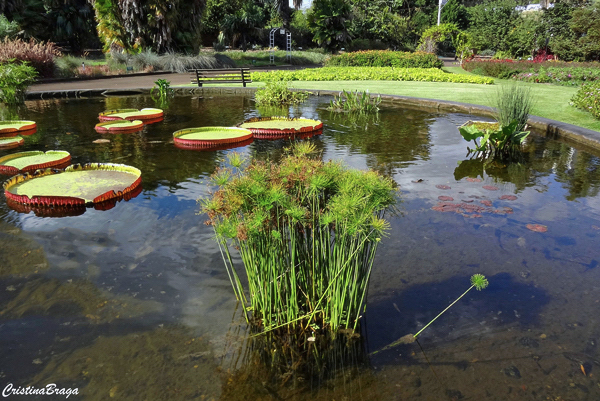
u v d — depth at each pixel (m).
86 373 1.52
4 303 1.94
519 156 4.66
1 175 3.94
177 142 5.27
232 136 5.41
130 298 1.99
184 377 1.51
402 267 2.28
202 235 2.66
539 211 3.08
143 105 8.68
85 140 5.48
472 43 27.33
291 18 34.12
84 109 8.19
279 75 13.20
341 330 1.79
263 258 1.74
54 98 9.69
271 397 1.42
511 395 1.43
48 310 1.89
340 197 1.69
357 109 7.84
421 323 1.82
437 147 5.06
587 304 1.95
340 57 18.50
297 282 1.89
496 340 1.71
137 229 2.75
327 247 1.76
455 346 1.68
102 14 17.02
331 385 1.48
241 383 1.48
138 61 16.14
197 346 1.67
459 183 3.72
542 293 2.04
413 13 37.41
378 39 30.86
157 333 1.75
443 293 2.04
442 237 2.64
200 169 4.12
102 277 2.17
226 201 1.76
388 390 1.45
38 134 5.86
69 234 2.66
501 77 15.07
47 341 1.69
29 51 12.71
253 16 27.98
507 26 25.80
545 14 22.62
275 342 1.71
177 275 2.20
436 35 26.78
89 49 23.56
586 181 3.79
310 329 1.79
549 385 1.47
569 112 6.74
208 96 10.13
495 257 2.39
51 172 3.82
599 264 2.32
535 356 1.62
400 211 3.05
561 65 16.47
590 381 1.49
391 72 13.69
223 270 2.26
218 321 1.83
